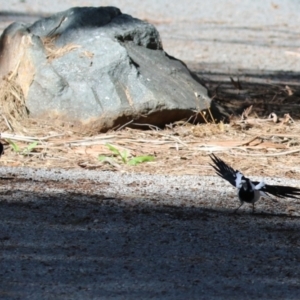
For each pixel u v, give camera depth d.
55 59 15.73
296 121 16.72
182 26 32.41
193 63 24.59
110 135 14.88
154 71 15.89
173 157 13.91
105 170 13.11
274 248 9.55
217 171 10.46
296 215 10.94
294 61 25.98
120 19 16.52
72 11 16.50
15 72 15.95
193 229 10.12
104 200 11.20
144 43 16.44
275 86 20.70
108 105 15.05
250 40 29.98
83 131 15.05
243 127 15.88
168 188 12.02
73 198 11.21
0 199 11.02
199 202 11.32
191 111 15.57
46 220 10.23
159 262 8.96
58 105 15.27
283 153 14.34
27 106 15.51
